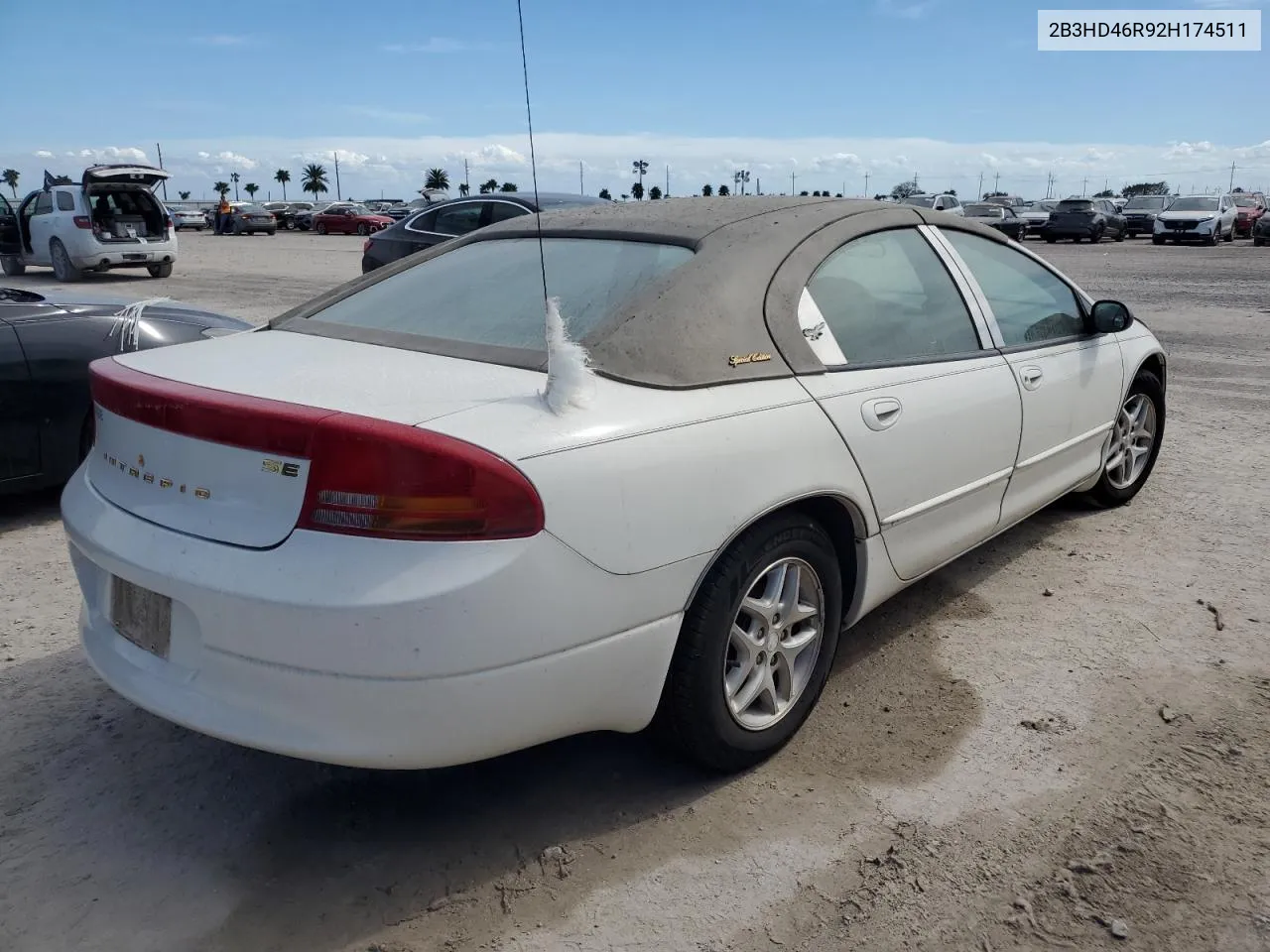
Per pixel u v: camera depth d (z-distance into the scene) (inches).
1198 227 1151.6
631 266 112.7
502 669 83.0
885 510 118.6
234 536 85.1
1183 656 133.5
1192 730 115.9
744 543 100.3
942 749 113.0
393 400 87.6
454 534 80.4
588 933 86.1
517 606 82.4
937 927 86.4
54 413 183.0
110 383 98.3
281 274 746.8
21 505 200.5
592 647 88.4
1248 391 300.4
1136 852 95.3
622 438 89.5
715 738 102.3
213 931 86.7
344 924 87.5
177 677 88.9
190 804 103.9
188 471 89.5
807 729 117.4
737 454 98.0
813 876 92.8
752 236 114.8
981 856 95.1
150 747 114.0
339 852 96.8
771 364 106.8
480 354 102.0
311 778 108.7
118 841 98.0
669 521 92.0
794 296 112.7
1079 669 130.5
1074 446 162.9
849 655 135.4
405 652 79.4
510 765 111.0
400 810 103.2
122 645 96.0
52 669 131.3
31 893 90.7
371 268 494.3
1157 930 85.8
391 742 81.7
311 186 4419.3
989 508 142.6
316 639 80.0
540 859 95.5
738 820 100.8
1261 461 223.6
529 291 113.8
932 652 136.0
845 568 120.5
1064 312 163.6
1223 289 602.2
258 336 117.9
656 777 108.1
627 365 96.6
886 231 131.0
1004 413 139.2
